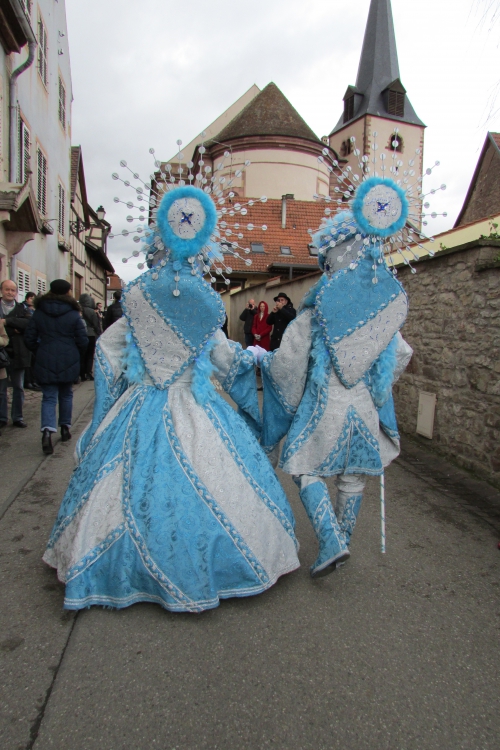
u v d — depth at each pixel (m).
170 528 2.26
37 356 4.98
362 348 2.54
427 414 5.55
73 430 6.04
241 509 2.41
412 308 5.97
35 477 4.30
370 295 2.52
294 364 2.62
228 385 2.82
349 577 2.77
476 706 1.87
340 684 1.96
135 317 2.54
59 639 2.16
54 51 13.82
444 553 3.12
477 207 16.22
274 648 2.14
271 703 1.85
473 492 4.27
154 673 1.97
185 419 2.49
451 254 5.14
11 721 1.74
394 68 39.88
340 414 2.56
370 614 2.42
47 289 13.33
